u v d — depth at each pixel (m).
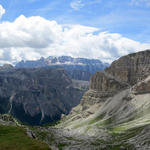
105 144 174.25
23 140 89.62
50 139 185.75
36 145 82.00
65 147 163.38
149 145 146.38
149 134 170.50
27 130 116.62
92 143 178.88
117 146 164.12
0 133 103.44
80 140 192.75
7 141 87.56
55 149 98.00
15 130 110.50
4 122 176.38
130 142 167.50
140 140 164.25
